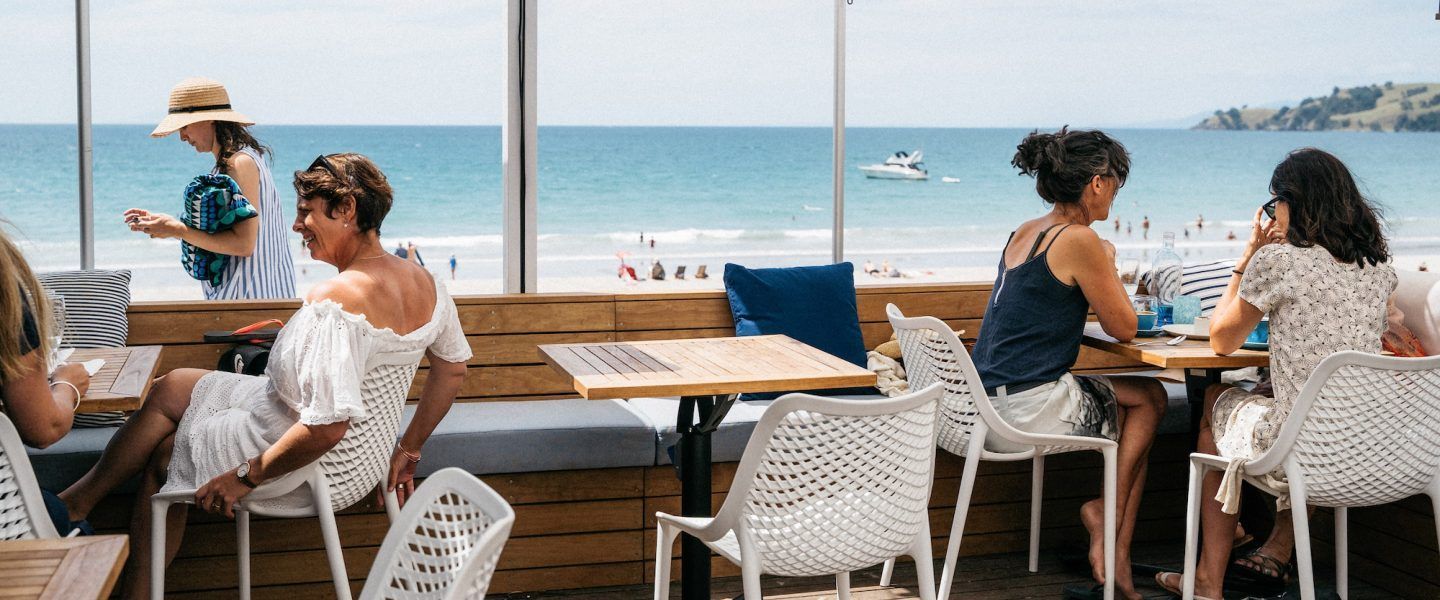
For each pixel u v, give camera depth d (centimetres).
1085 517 350
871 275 2997
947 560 317
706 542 252
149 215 378
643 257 2920
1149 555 395
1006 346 339
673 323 421
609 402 395
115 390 260
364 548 345
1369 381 283
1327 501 296
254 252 399
